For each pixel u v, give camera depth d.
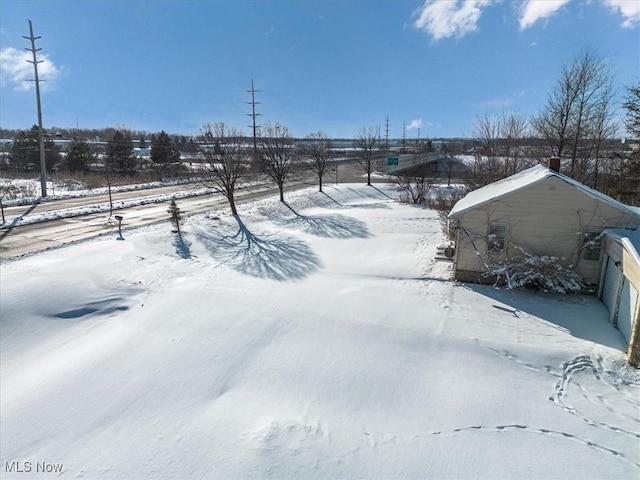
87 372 9.11
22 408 8.02
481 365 9.21
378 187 46.00
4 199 27.95
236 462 6.50
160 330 10.91
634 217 12.61
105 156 54.59
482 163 32.62
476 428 7.19
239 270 16.41
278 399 8.13
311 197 37.41
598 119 28.28
